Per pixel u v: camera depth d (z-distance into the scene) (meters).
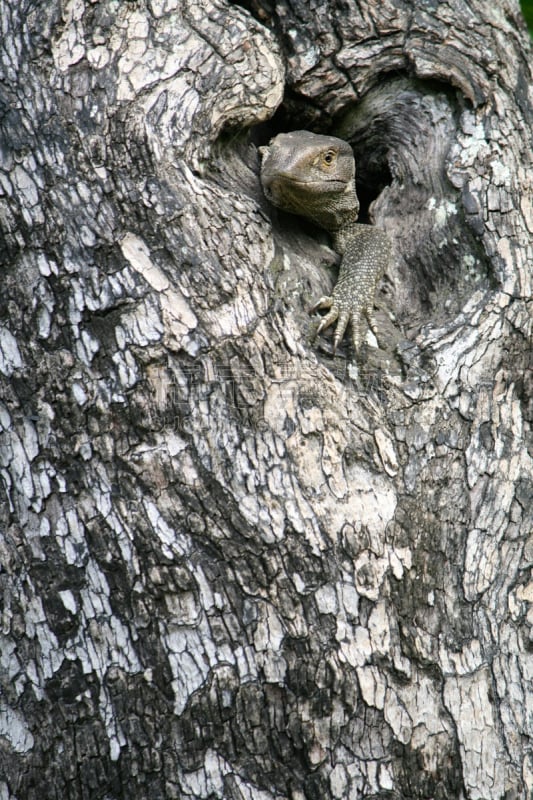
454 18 8.08
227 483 6.50
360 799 6.46
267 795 6.38
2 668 6.78
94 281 6.61
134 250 6.62
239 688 6.40
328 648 6.49
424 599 7.01
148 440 6.55
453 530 7.30
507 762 7.11
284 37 8.11
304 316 7.45
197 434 6.53
